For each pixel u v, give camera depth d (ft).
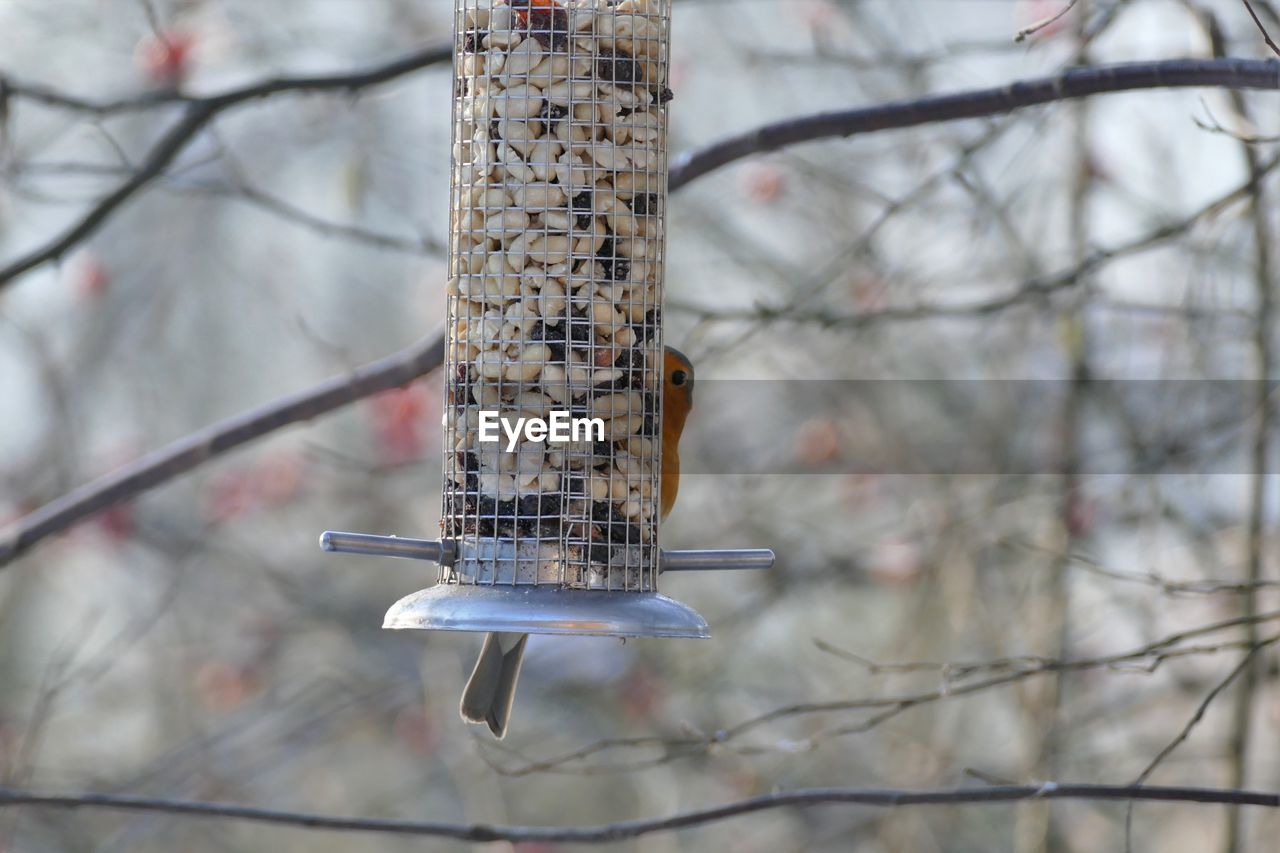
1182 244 33.88
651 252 22.27
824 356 46.83
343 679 48.91
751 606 45.03
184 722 50.90
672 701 47.73
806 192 45.16
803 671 48.62
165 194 61.98
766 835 45.47
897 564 43.65
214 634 53.67
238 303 65.77
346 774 57.98
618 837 23.98
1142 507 37.76
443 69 33.68
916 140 40.40
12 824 41.14
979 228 36.14
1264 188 29.63
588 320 21.85
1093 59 31.68
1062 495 37.65
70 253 29.53
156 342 63.72
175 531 54.65
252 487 50.72
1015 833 45.03
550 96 21.95
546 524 21.35
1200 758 36.86
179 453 28.43
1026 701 36.35
